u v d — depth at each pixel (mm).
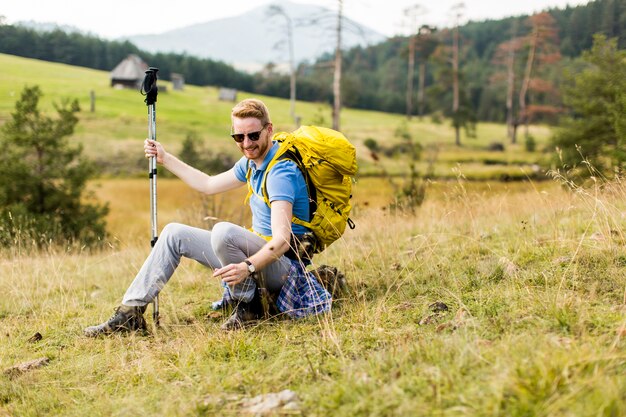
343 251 6301
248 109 4148
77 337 4465
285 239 4031
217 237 4148
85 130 59688
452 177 30578
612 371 2490
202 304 5090
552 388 2316
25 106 20062
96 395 3414
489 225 6906
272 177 4137
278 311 4301
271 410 2680
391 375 2803
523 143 81562
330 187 4281
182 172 4805
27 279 6691
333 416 2566
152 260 4363
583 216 6094
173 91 105625
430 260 5297
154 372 3512
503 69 121875
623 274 3969
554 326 3184
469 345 2914
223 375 3281
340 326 3854
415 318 3807
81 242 17266
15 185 19266
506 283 4199
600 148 24016
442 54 105250
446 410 2367
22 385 3686
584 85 25422
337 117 56781
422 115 109125
